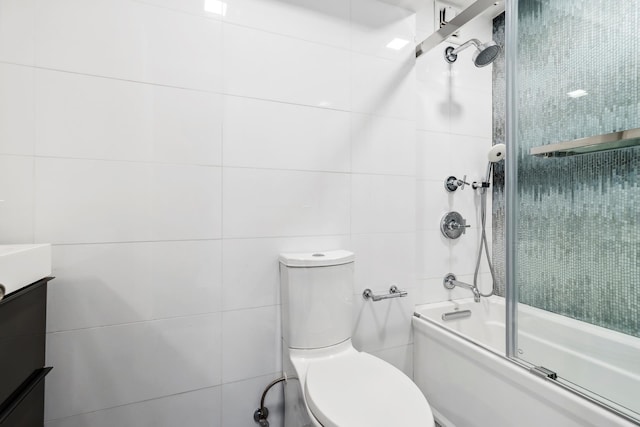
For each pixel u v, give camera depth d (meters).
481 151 1.96
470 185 1.90
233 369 1.22
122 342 1.07
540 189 1.15
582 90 1.06
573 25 1.08
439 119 1.82
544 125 1.14
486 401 1.19
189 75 1.15
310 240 1.35
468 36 1.89
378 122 1.49
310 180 1.35
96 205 1.04
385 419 0.79
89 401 1.03
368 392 0.91
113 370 1.06
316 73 1.36
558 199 1.11
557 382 1.00
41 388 0.92
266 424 1.23
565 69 1.10
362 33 1.46
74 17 1.01
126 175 1.07
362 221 1.46
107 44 1.04
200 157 1.16
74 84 1.01
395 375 1.00
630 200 0.95
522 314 1.15
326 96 1.38
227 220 1.21
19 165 0.95
